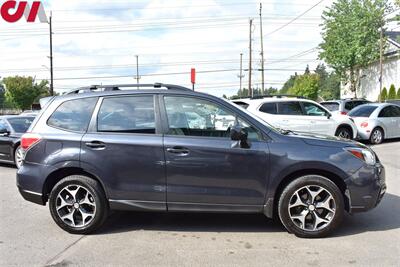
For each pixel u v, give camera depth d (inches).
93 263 164.4
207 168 190.5
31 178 202.7
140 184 194.7
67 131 202.1
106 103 202.8
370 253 170.7
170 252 175.2
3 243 188.7
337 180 194.2
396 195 269.4
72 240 191.9
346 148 192.1
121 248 180.7
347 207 193.3
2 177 361.1
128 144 194.2
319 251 173.8
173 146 191.6
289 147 190.1
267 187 190.4
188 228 207.3
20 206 257.1
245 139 186.9
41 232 204.4
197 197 192.4
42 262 166.4
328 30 1567.4
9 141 405.4
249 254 171.6
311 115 476.4
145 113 198.7
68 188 200.2
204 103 196.9
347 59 1520.7
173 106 198.1
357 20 1483.8
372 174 190.7
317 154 188.5
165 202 194.5
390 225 207.3
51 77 1571.1
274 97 476.4
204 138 193.0
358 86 1647.4
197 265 161.0
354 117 570.3
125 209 197.9
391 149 500.1
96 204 197.9
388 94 1456.7
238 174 190.1
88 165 196.4
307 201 190.4
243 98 484.1
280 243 184.1
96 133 199.2
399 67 1502.2
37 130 205.8
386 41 1542.8
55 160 199.3
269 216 192.9
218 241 187.9
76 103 206.4
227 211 193.2
